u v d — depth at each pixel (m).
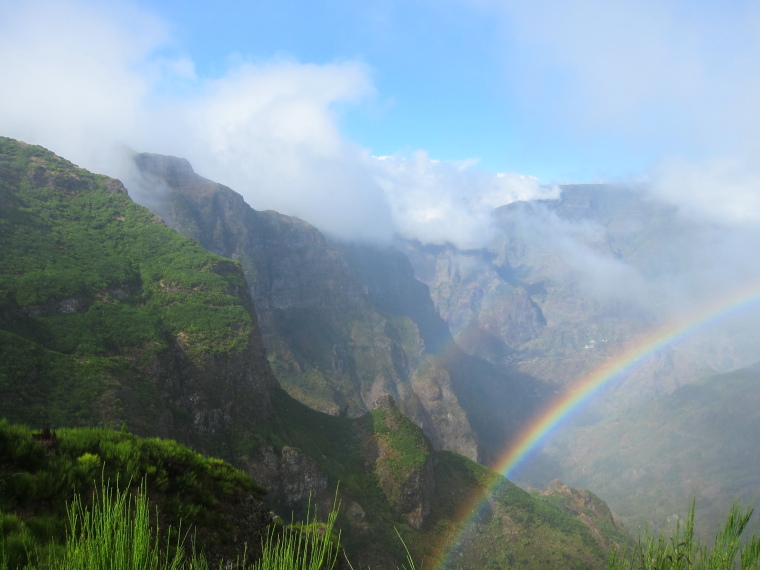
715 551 8.39
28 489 10.34
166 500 12.64
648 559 8.78
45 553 8.61
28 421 44.28
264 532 14.00
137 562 7.01
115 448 13.03
